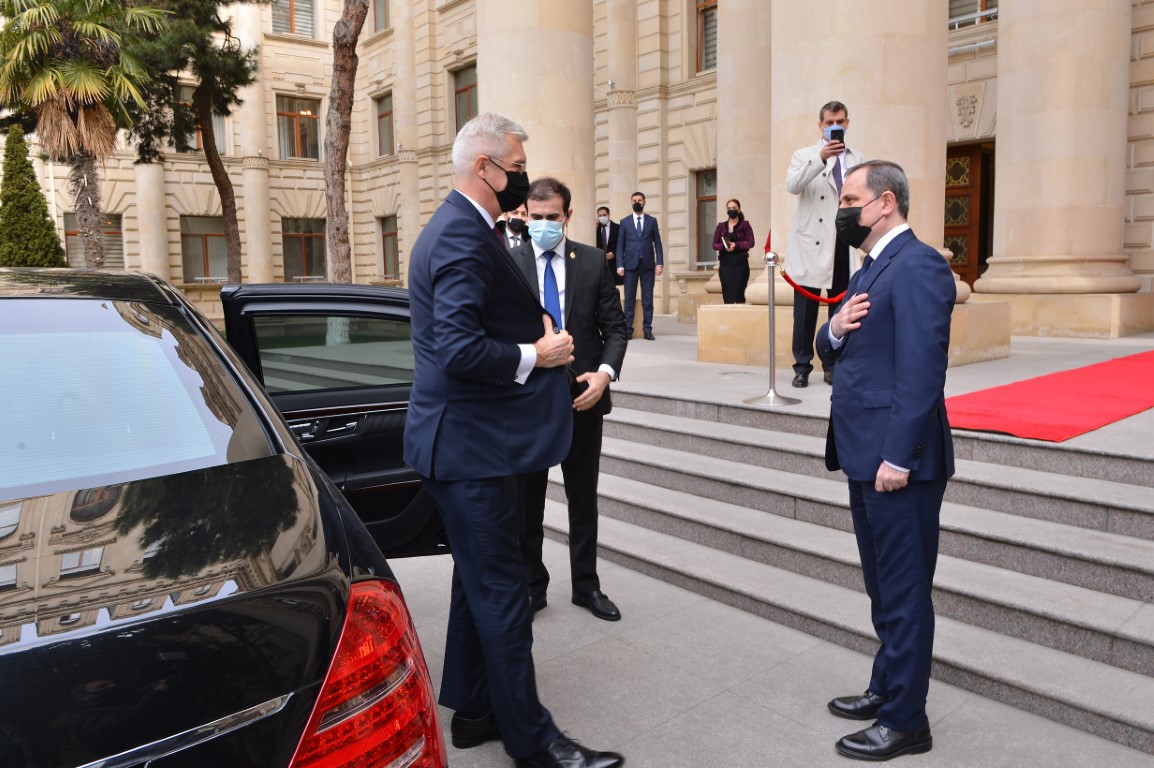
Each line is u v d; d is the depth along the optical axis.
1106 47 9.51
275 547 1.35
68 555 1.28
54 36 11.98
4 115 18.72
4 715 0.97
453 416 2.36
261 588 1.22
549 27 8.97
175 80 17.52
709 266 17.12
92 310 2.04
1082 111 9.55
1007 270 10.25
